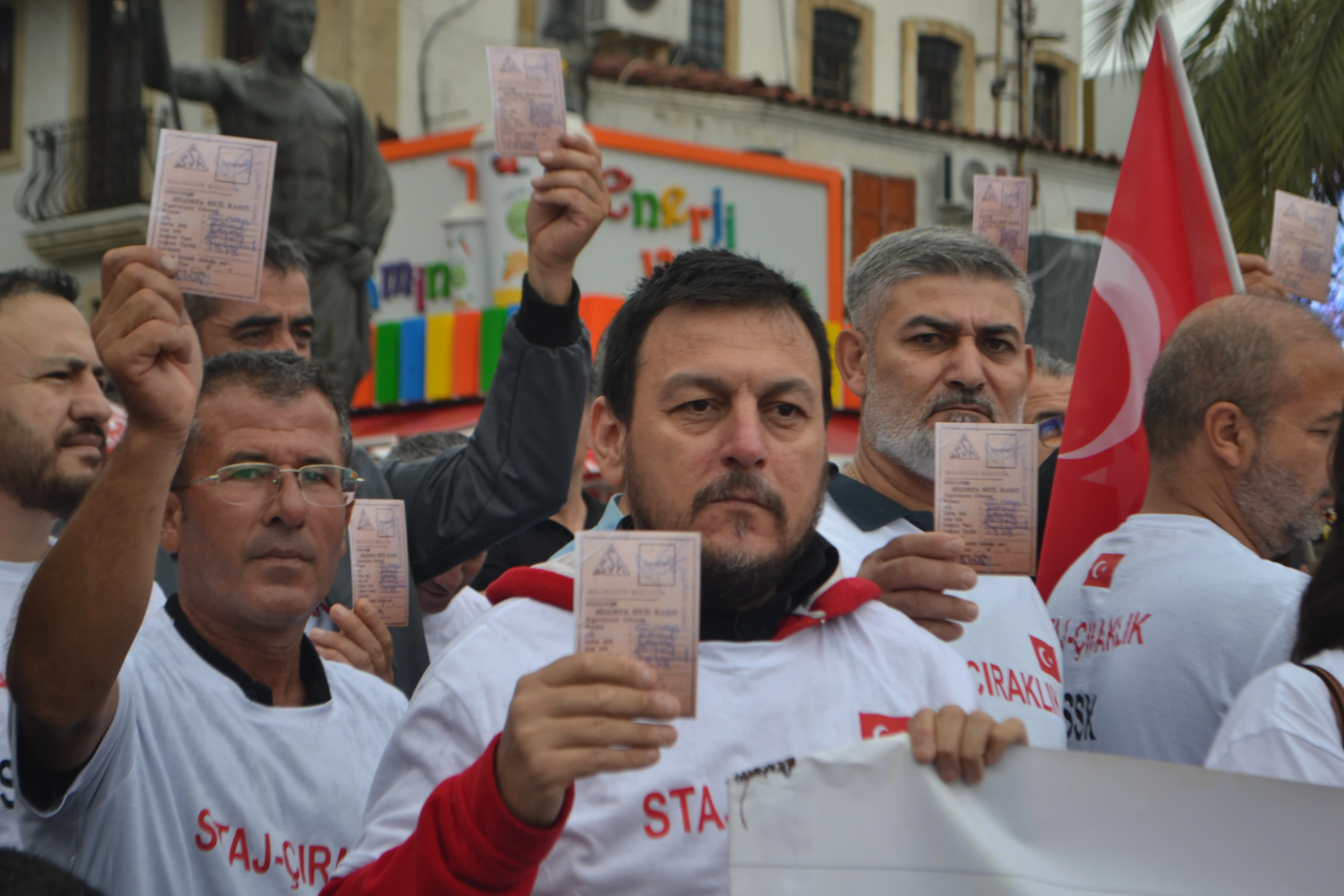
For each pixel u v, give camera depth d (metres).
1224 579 2.44
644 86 15.62
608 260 13.36
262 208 2.04
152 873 2.12
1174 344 2.73
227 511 2.39
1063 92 20.02
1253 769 1.93
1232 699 2.35
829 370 1.99
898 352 2.78
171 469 1.90
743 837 1.64
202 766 2.23
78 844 2.08
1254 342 2.63
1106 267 3.19
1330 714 1.94
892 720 1.85
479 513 3.17
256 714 2.35
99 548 1.86
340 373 10.87
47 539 2.72
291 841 2.28
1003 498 2.18
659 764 1.75
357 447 3.32
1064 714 2.62
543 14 15.21
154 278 1.87
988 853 1.64
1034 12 19.28
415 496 3.32
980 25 19.55
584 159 2.91
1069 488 3.06
